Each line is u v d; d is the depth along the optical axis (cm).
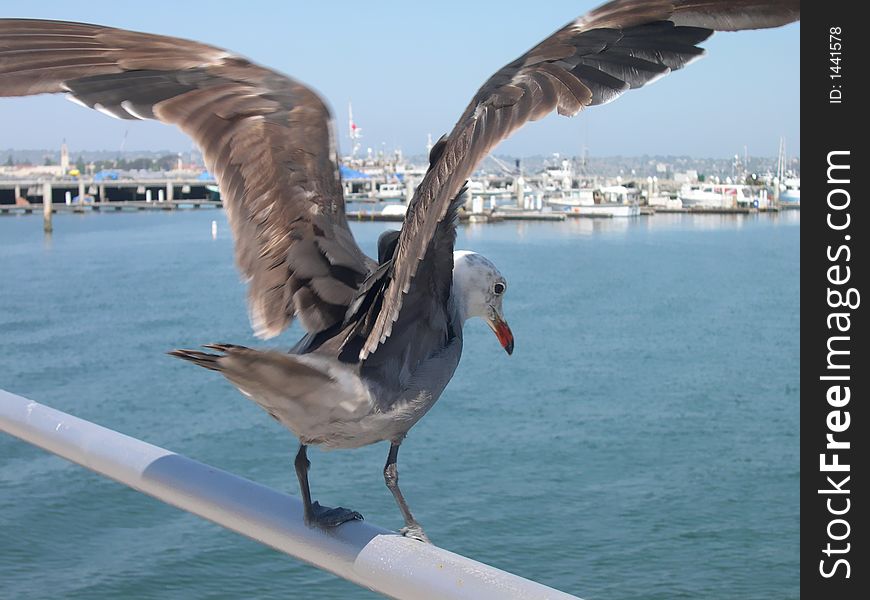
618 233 12481
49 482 2261
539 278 7556
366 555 275
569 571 1908
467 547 2020
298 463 301
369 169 19012
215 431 2989
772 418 3225
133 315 5566
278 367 274
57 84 282
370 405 295
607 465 2642
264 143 304
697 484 2458
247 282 315
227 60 299
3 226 13262
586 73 237
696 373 4012
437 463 2617
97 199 17200
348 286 316
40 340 4744
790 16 239
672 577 1870
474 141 215
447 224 307
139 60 289
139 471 329
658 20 242
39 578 1725
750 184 19862
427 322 313
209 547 1842
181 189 18125
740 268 8381
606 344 4706
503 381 3809
